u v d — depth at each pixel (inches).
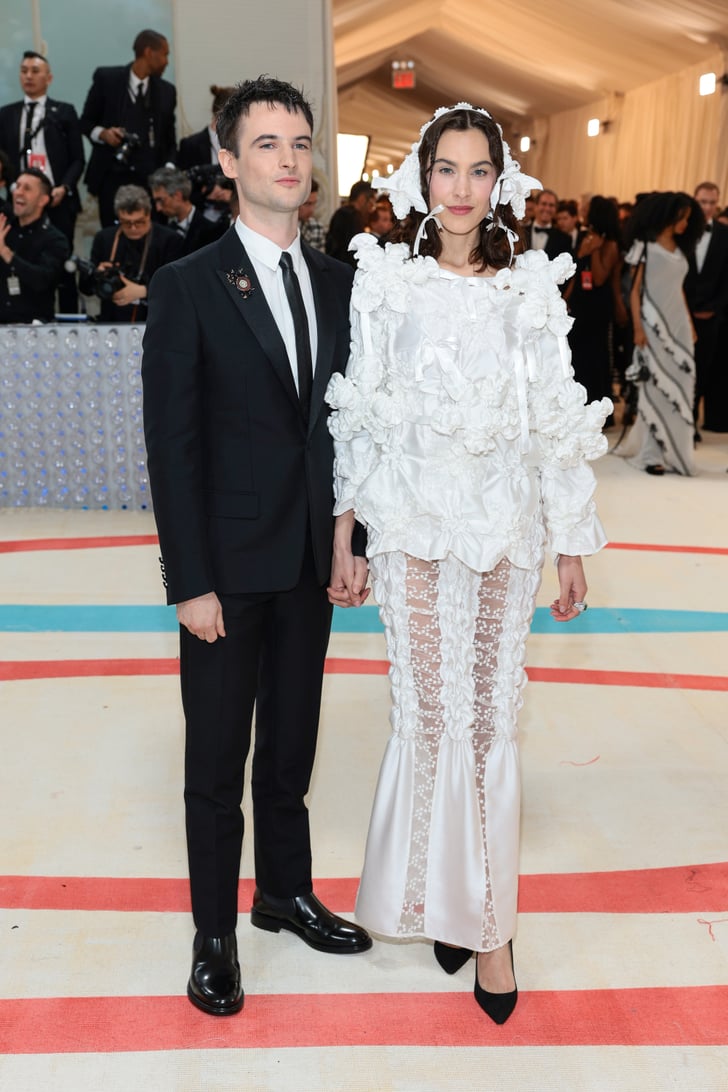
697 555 201.6
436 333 75.8
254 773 89.4
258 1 324.2
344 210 241.6
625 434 299.6
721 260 317.7
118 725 131.3
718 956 88.7
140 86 285.9
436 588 79.4
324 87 331.0
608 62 547.8
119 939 91.1
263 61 328.2
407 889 82.1
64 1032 80.1
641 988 85.0
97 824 108.7
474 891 80.8
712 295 319.6
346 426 78.5
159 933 92.0
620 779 118.4
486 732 82.0
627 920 93.7
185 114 328.5
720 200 490.0
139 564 194.4
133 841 105.7
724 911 94.8
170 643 157.9
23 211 240.5
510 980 82.0
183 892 97.7
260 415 76.9
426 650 80.3
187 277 75.0
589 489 80.2
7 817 109.7
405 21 517.7
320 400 78.8
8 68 323.3
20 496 233.0
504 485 77.7
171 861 102.4
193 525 75.0
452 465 76.6
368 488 78.5
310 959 89.0
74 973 86.8
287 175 73.5
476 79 673.6
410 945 91.4
